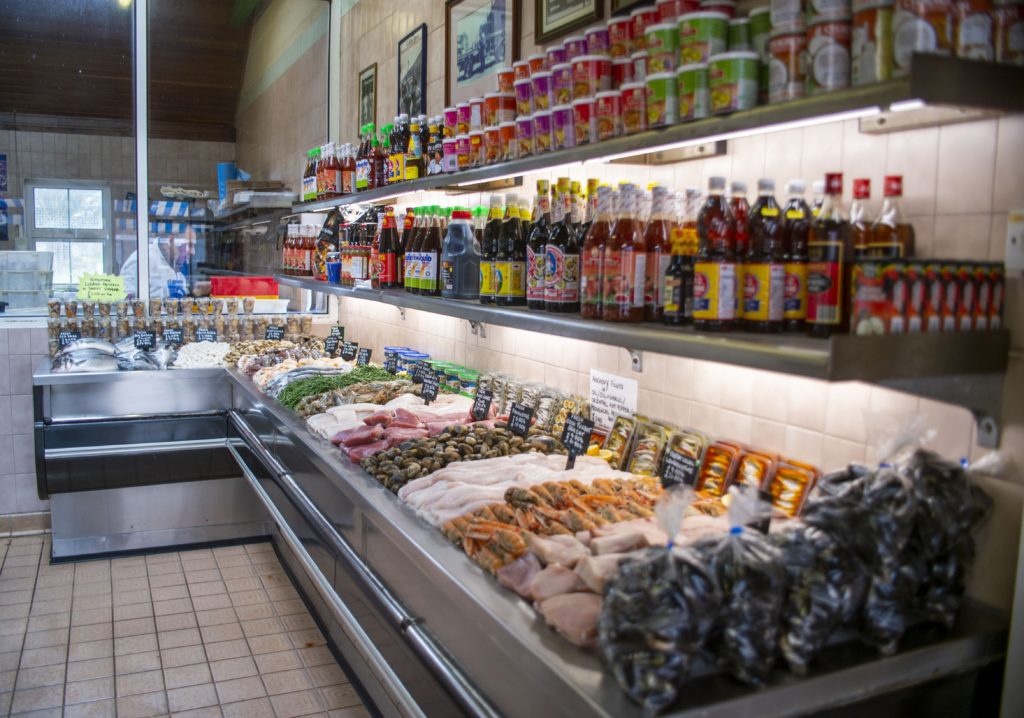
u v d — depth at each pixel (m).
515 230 2.51
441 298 2.84
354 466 2.75
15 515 5.05
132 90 5.41
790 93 1.56
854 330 1.49
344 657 3.48
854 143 1.87
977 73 1.36
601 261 2.01
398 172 3.30
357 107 5.12
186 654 3.52
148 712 3.08
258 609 3.98
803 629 1.42
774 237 1.71
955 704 1.62
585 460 2.41
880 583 1.49
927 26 1.37
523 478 2.29
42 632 3.69
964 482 1.60
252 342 5.20
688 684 1.39
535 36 2.99
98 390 4.59
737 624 1.38
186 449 4.74
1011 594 1.64
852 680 1.46
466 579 1.81
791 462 1.96
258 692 3.23
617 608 1.38
